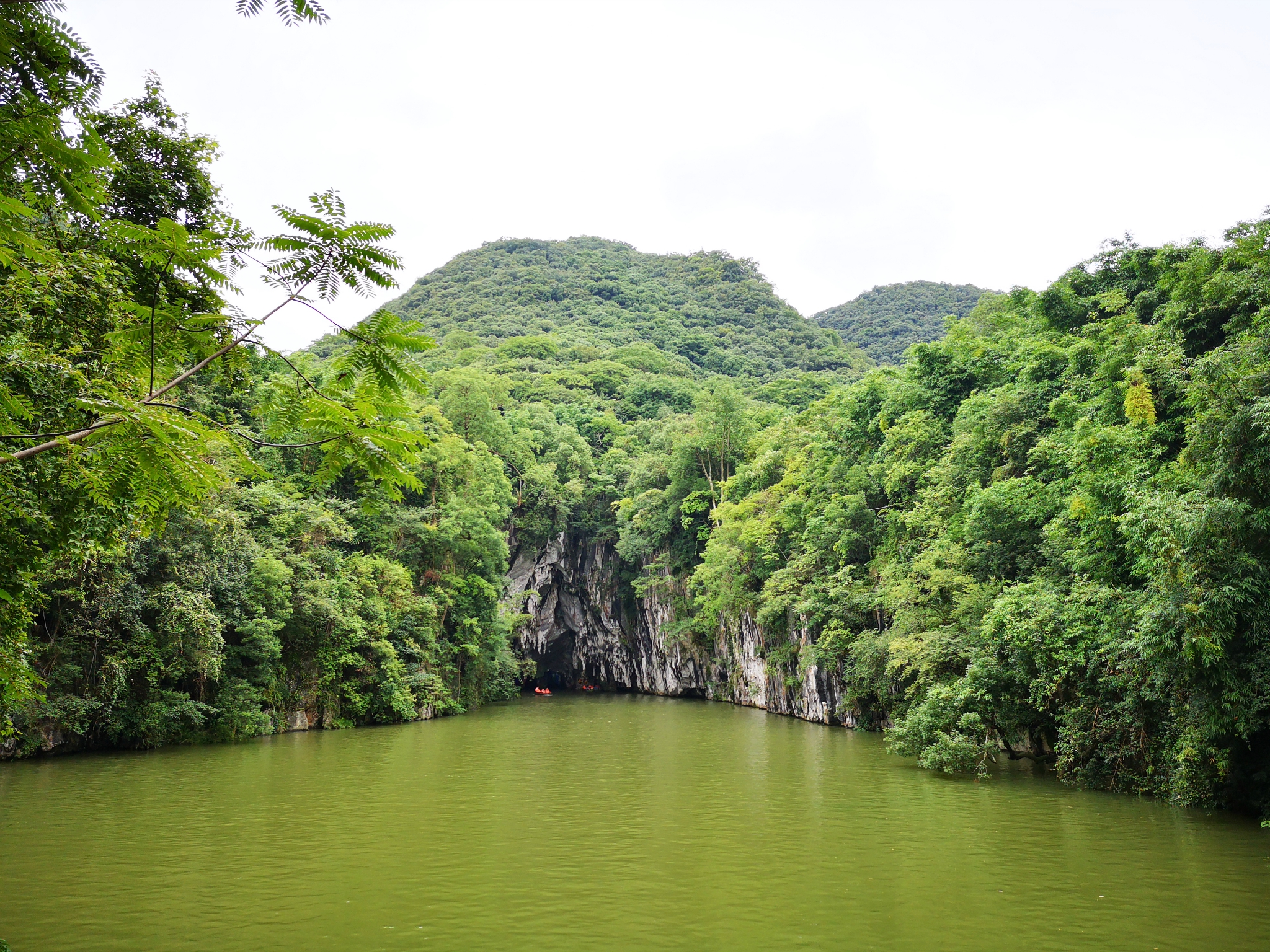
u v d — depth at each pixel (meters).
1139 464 23.41
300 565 40.91
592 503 79.81
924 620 33.00
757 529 51.50
